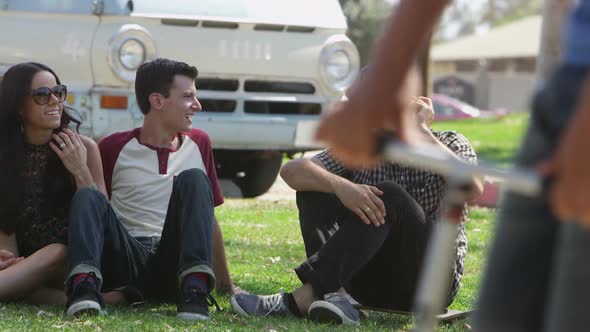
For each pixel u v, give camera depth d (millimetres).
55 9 12727
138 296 6953
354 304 6867
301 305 6488
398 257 6457
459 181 2219
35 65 6848
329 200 6684
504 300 2449
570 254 2168
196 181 6602
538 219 2410
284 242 11445
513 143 39719
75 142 6848
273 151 14555
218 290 7477
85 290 6316
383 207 6219
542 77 2480
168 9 12875
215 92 13328
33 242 6934
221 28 13227
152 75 7191
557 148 2238
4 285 6621
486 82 73562
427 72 23438
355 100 2473
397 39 2457
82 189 6555
